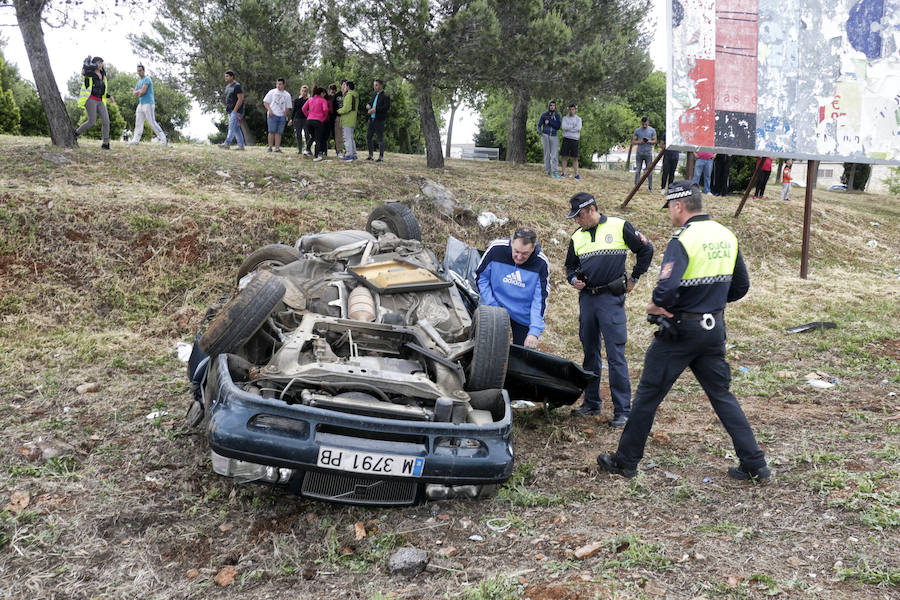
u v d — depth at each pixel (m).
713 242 4.21
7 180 9.15
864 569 3.17
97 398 5.32
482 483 3.85
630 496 4.25
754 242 12.98
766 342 8.06
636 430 4.43
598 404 5.90
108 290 7.42
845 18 11.01
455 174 14.42
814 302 9.92
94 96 11.41
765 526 3.75
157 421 4.94
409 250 6.18
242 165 11.81
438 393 4.19
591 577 3.21
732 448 4.99
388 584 3.29
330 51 14.32
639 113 38.50
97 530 3.60
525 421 5.70
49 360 5.96
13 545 3.40
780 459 4.66
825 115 10.98
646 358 4.42
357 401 3.93
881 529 3.55
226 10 24.72
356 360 4.36
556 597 3.02
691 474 4.56
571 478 4.56
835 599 2.96
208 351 4.20
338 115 14.85
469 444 4.06
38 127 29.92
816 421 5.46
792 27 10.81
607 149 35.09
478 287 5.77
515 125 19.98
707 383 4.42
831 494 4.02
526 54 13.89
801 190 21.64
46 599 3.04
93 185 9.62
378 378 4.09
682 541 3.57
